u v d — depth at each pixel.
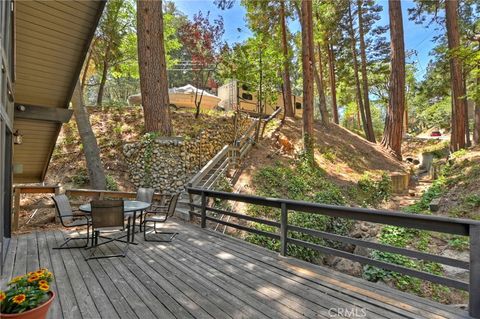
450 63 11.11
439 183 8.24
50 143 6.65
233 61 10.80
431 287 4.40
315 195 8.08
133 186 7.96
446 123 21.70
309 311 2.29
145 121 8.77
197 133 9.84
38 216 6.12
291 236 5.77
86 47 4.99
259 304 2.41
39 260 3.58
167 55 12.88
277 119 13.80
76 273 3.14
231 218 7.00
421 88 15.77
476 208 6.36
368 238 6.21
